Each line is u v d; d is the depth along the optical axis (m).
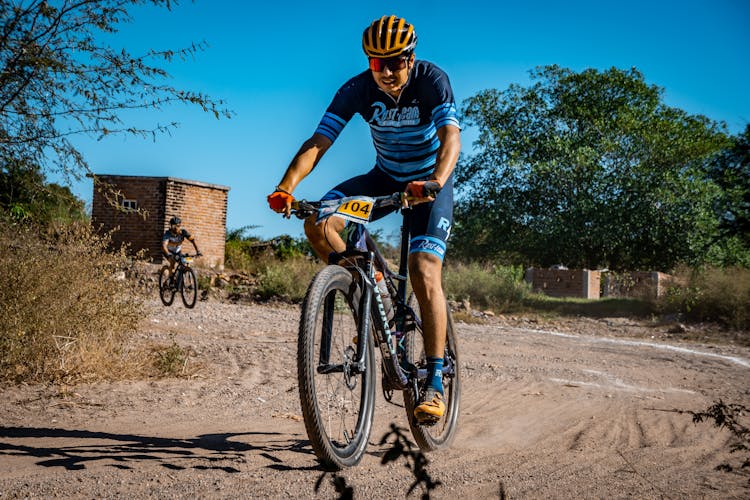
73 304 5.59
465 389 5.91
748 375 7.73
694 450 3.67
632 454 3.51
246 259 21.64
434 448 3.52
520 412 4.82
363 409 3.12
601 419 4.59
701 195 24.03
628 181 25.64
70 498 2.41
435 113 3.31
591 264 27.69
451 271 18.27
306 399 2.69
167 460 2.98
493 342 10.12
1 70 4.96
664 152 26.41
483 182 29.09
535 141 28.97
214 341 8.07
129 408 4.40
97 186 5.69
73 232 5.95
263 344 8.00
